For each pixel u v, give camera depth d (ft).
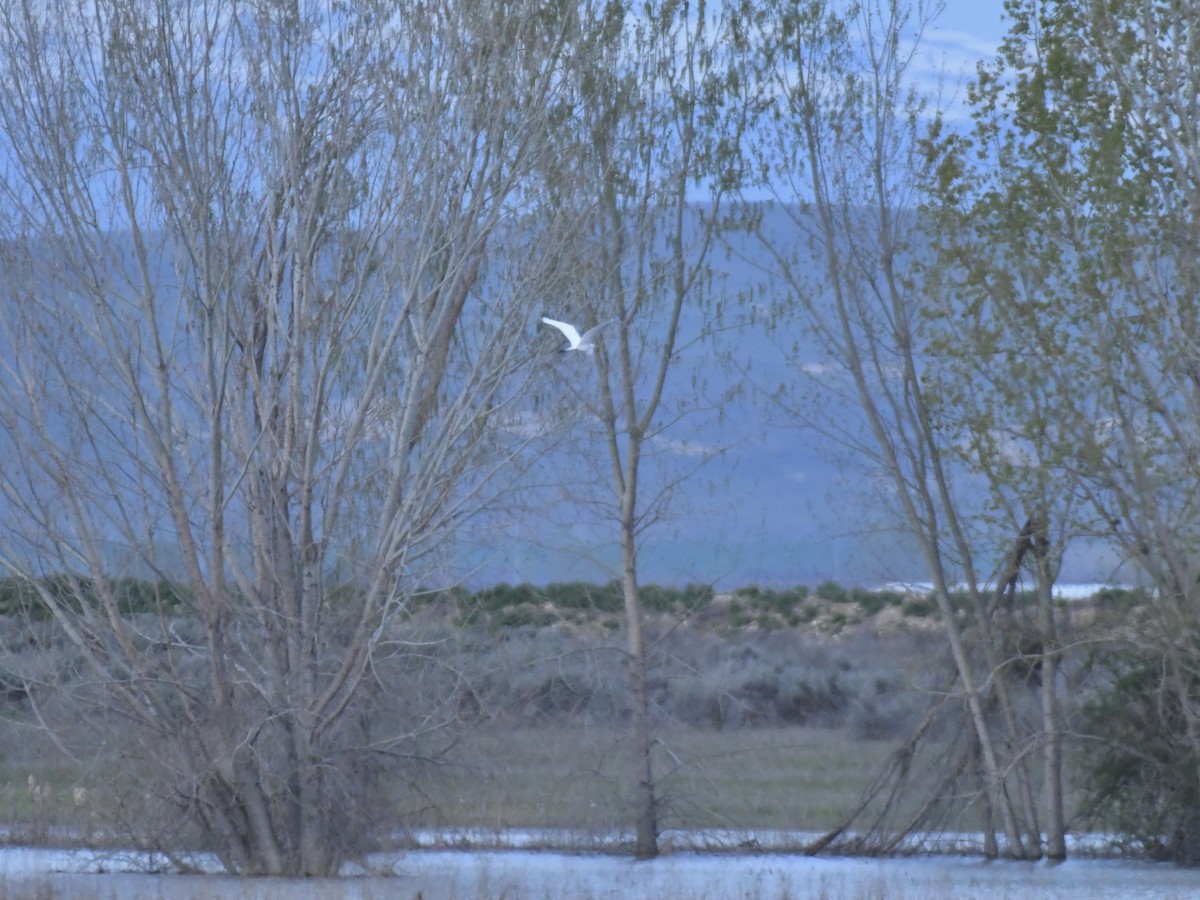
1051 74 250.57
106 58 226.99
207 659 226.58
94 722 224.12
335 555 236.63
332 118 236.43
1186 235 240.32
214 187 230.27
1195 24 242.78
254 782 224.94
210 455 223.10
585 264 251.39
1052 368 244.42
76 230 223.10
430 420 238.27
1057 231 248.11
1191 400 240.53
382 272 234.58
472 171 238.68
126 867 229.45
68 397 221.66
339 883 208.64
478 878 211.00
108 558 222.48
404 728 230.48
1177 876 242.37
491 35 240.53
